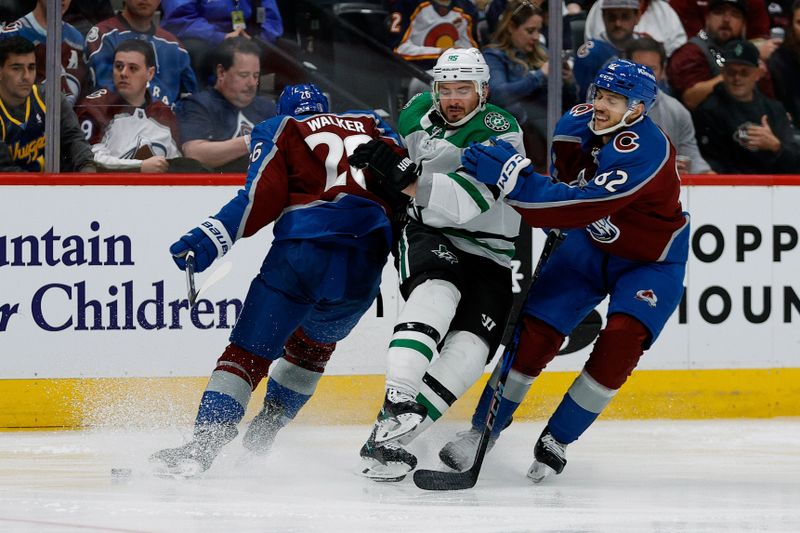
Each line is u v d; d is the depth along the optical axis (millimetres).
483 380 17016
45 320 16078
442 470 12039
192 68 16875
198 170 16875
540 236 17250
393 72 17500
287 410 12703
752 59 18266
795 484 11891
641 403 17328
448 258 11500
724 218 17609
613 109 11164
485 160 10977
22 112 16328
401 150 11992
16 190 16000
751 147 18375
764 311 17703
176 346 16344
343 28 17297
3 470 12133
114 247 16219
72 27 16500
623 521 9609
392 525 9188
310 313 12195
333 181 11758
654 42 17906
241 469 12148
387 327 16828
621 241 11688
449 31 17500
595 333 17281
